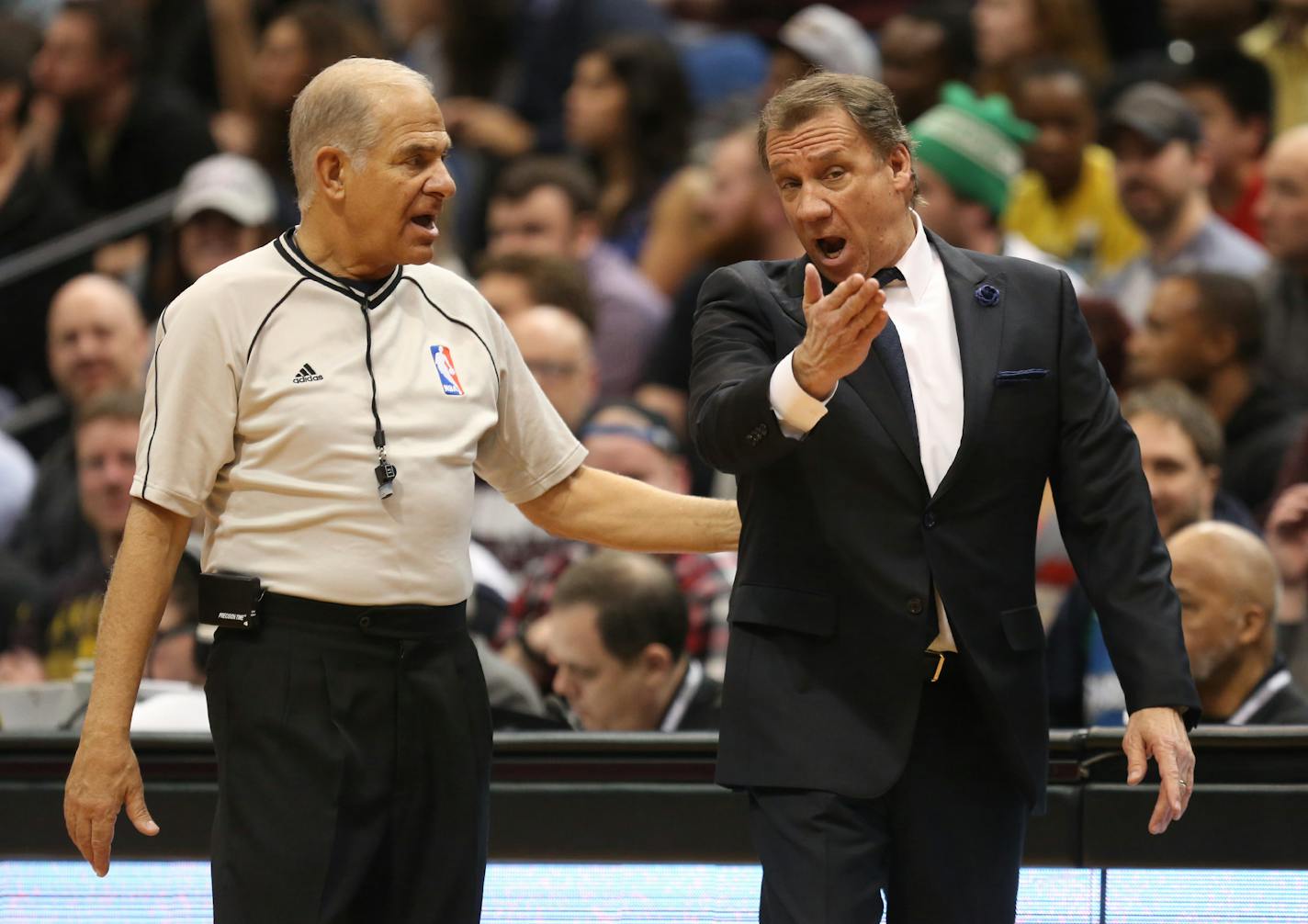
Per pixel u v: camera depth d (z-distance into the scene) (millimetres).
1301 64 25484
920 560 9477
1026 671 9656
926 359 9688
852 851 9359
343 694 9820
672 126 26453
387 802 9984
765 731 9516
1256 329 18922
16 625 18516
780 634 9609
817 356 8797
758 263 10258
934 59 25703
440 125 10000
